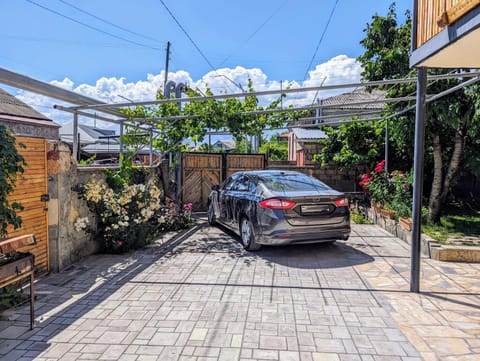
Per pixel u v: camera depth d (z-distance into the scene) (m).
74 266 5.27
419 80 4.11
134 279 4.68
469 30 2.79
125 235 6.00
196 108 8.43
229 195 7.07
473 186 10.23
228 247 6.44
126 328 3.29
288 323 3.36
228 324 3.35
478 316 3.50
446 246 5.53
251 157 11.37
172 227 8.11
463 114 6.95
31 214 4.66
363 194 11.45
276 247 6.38
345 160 11.99
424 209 7.90
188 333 3.18
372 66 7.88
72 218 5.39
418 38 3.87
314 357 2.77
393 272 4.89
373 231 7.79
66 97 5.09
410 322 3.38
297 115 9.20
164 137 9.25
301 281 4.55
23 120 10.51
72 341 3.06
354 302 3.86
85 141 16.59
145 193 6.62
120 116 7.56
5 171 3.61
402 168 10.98
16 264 3.10
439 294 4.08
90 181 5.99
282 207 5.38
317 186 6.25
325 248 6.26
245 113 7.97
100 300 3.97
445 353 2.82
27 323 3.42
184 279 4.67
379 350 2.87
